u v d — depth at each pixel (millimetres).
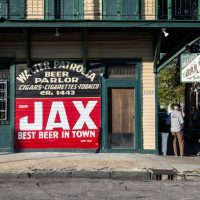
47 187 11828
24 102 17484
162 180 13258
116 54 17500
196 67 15047
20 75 17516
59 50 17484
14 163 14938
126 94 17625
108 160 15648
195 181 13031
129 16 17344
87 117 17484
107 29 16719
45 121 17453
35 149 17422
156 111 17516
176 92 33219
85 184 12367
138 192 11180
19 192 11062
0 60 17469
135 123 17500
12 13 17234
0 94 17516
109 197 10500
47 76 17531
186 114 25812
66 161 15328
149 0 17359
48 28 16453
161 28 16266
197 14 17422
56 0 17297
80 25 16094
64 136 17453
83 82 17500
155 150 17469
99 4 17312
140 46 17531
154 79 17531
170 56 16953
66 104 17484
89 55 17484
